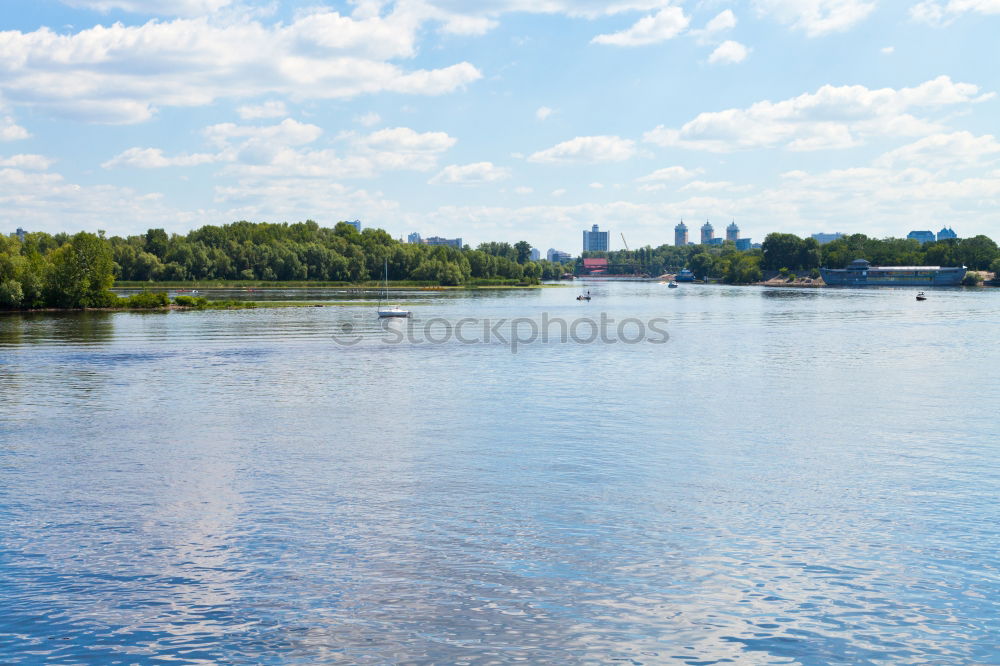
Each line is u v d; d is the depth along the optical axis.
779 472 42.34
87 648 24.70
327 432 52.59
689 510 36.34
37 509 36.97
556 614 26.59
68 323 143.62
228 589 28.55
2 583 29.11
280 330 129.50
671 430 52.59
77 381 74.94
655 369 82.38
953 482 40.34
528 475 41.94
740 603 27.30
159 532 33.97
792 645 24.62
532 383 73.00
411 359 91.69
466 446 48.44
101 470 43.44
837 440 49.62
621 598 27.67
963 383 72.06
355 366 85.62
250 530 34.12
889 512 35.88
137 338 115.69
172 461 45.31
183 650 24.55
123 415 58.62
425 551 31.73
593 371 81.00
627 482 40.62
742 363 86.88
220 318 156.50
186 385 72.56
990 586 28.34
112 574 29.83
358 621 26.20
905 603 27.17
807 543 32.38
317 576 29.52
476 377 77.12
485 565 30.36
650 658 23.97
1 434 52.34
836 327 134.25
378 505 37.22
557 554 31.36
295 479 41.53
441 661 23.84
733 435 51.06
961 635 25.12
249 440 50.44
